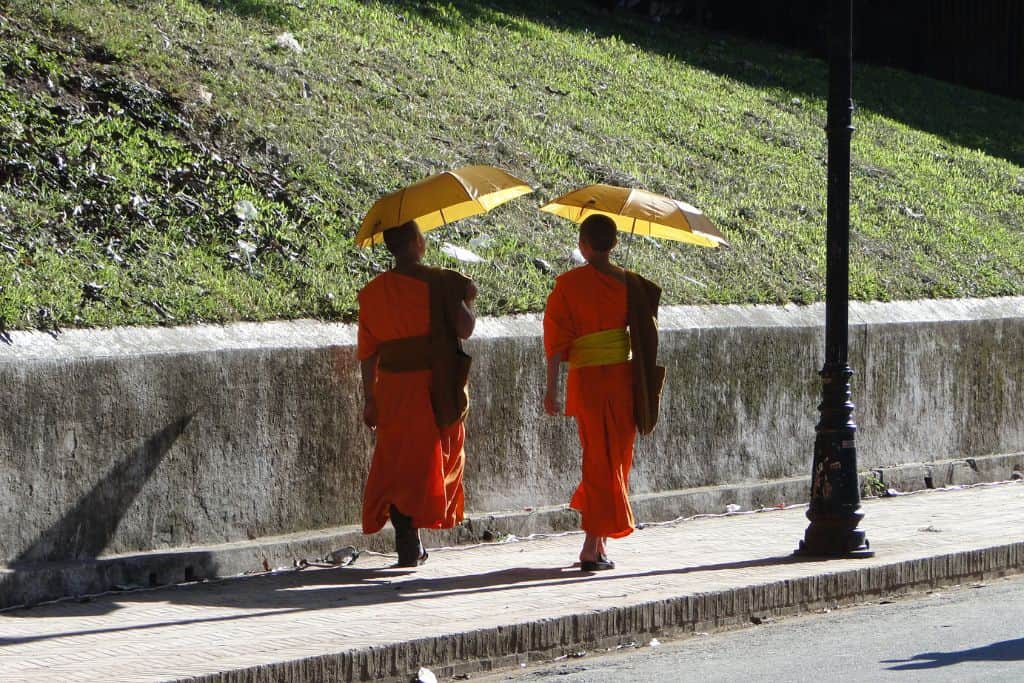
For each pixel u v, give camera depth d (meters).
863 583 21.08
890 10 66.50
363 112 33.69
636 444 26.58
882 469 31.55
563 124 38.94
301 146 30.17
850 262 36.12
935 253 39.41
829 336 22.70
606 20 55.28
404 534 21.03
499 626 16.67
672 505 26.81
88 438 19.19
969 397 34.38
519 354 24.80
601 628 17.67
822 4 62.34
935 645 17.44
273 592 19.12
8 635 16.25
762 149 43.38
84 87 28.20
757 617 19.55
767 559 22.09
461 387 20.55
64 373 18.91
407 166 31.41
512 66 43.16
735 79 51.72
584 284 20.67
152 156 27.06
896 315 33.28
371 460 22.83
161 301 22.03
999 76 68.31
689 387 27.64
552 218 32.25
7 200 23.48
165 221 25.08
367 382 20.84
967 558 22.75
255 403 21.19
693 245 33.38
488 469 24.25
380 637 16.02
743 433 28.92
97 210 24.42
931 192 45.72
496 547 23.42
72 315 20.33
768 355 29.44
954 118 58.34
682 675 15.95
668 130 42.00
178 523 20.23
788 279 33.22
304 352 21.88
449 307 20.45
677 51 53.38
